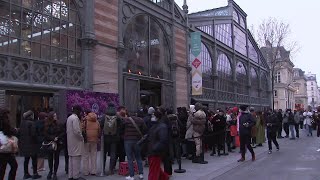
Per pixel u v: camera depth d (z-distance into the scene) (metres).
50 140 8.96
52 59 14.02
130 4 18.69
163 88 21.44
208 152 15.17
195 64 23.39
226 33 34.16
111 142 9.84
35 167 9.31
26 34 13.00
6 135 7.21
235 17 37.09
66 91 13.82
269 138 14.73
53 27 14.18
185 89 23.97
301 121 30.66
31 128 9.08
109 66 16.72
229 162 12.23
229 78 33.81
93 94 15.05
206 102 27.92
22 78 12.69
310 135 23.97
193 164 11.77
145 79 19.62
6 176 9.50
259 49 43.59
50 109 11.64
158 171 7.25
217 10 35.66
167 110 9.93
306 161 12.17
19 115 13.05
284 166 11.15
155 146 7.21
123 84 17.77
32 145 9.16
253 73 42.34
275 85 72.44
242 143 12.49
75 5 15.30
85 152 9.80
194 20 30.34
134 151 9.21
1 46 12.05
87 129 9.70
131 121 9.20
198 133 11.98
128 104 17.98
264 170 10.47
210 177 9.40
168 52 22.50
